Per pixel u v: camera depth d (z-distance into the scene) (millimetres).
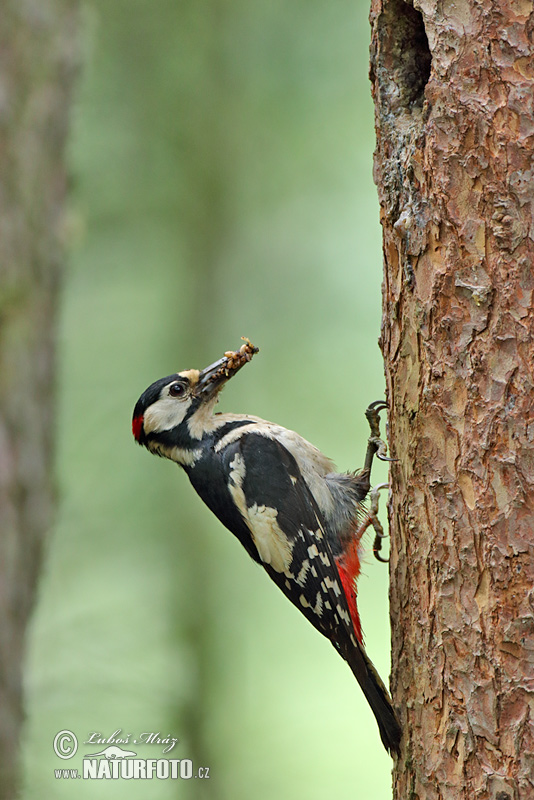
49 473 7891
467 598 5762
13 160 7883
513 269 5566
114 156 14578
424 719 6047
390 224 6324
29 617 7516
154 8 14516
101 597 13992
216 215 14766
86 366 14656
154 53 14594
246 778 13469
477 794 5656
